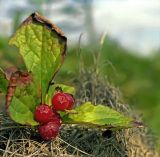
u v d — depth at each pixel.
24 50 0.24
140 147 0.30
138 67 0.51
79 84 0.33
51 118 0.23
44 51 0.24
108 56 0.49
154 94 0.47
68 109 0.24
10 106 0.22
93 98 0.31
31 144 0.25
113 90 0.32
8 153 0.25
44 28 0.24
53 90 0.24
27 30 0.24
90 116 0.24
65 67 0.41
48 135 0.23
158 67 0.52
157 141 0.34
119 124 0.24
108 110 0.24
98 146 0.27
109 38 0.51
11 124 0.25
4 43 0.43
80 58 0.34
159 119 0.43
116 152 0.27
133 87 0.48
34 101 0.23
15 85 0.22
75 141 0.26
